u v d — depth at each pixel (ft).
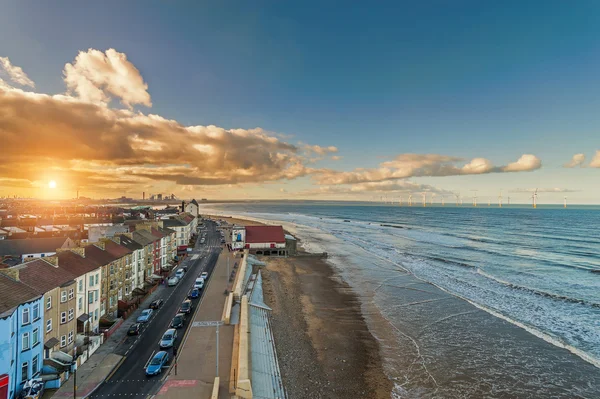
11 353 80.89
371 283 223.71
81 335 117.39
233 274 223.71
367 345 136.15
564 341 136.36
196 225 499.10
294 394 102.63
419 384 109.50
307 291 207.51
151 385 93.04
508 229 574.56
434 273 250.37
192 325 136.26
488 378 112.27
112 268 148.05
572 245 381.81
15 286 91.15
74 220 341.41
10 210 516.32
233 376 97.66
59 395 87.86
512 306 176.65
